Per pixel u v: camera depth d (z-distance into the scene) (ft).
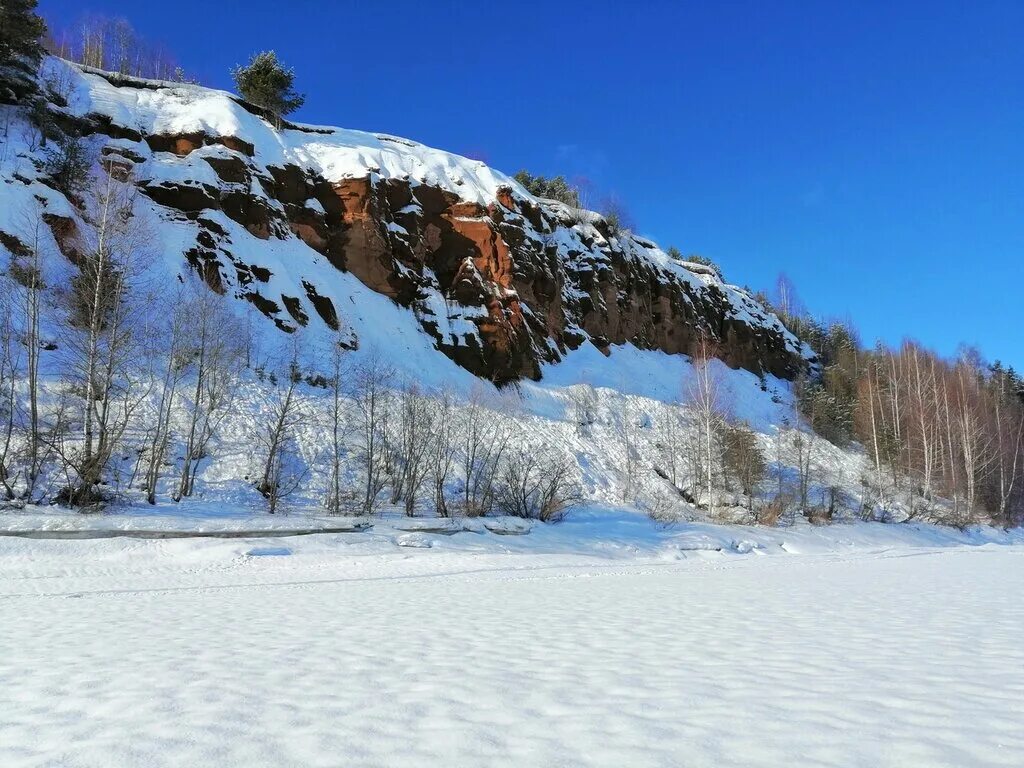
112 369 68.85
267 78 148.77
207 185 112.78
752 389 195.00
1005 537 128.47
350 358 108.88
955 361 214.07
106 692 13.01
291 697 12.40
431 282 139.23
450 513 85.40
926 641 18.10
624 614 25.50
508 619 24.49
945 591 35.09
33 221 90.99
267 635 20.94
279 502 76.33
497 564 59.52
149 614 27.86
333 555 60.64
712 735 9.66
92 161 108.58
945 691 12.10
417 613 26.91
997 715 10.40
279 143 137.49
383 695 12.46
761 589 37.01
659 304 193.57
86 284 74.59
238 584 44.21
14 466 67.00
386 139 170.09
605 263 177.58
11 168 95.81
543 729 10.18
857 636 19.17
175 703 12.05
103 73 136.46
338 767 8.67
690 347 194.39
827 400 176.24
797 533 97.96
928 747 8.89
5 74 109.09
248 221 117.60
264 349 99.71
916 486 143.64
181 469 76.43
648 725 10.24
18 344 78.33
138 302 85.15
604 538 80.94
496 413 109.81
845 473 145.18
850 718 10.37
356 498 82.28
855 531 105.60
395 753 9.20
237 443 82.48
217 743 9.73
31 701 12.42
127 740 9.97
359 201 134.00
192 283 98.02
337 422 84.89
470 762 8.77
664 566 62.03
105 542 56.18
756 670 14.33
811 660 15.43
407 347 122.83
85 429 71.10
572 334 160.25
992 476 152.05
